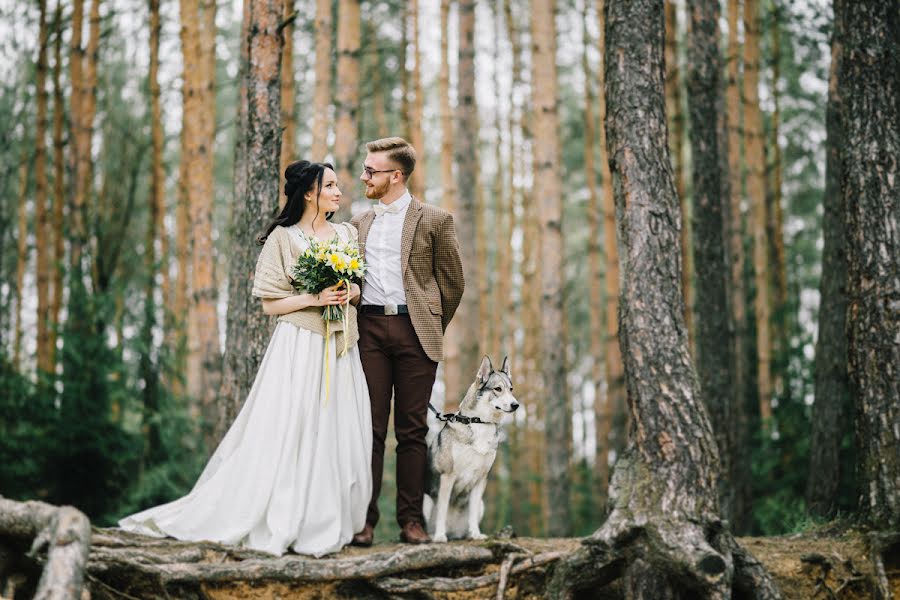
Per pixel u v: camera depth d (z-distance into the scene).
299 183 5.05
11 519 4.04
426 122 19.48
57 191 12.02
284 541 4.59
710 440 5.05
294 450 4.79
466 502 5.43
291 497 4.70
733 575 4.71
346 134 8.43
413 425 5.07
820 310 9.37
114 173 13.20
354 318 5.06
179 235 12.67
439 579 4.73
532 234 17.50
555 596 4.73
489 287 18.55
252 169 6.27
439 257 5.17
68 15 12.74
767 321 12.06
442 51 11.61
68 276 11.01
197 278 10.40
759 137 12.02
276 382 4.88
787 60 14.76
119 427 10.46
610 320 12.51
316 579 4.52
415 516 5.06
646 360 5.14
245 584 4.56
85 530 3.74
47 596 3.42
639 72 5.43
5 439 9.79
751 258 14.36
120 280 12.10
